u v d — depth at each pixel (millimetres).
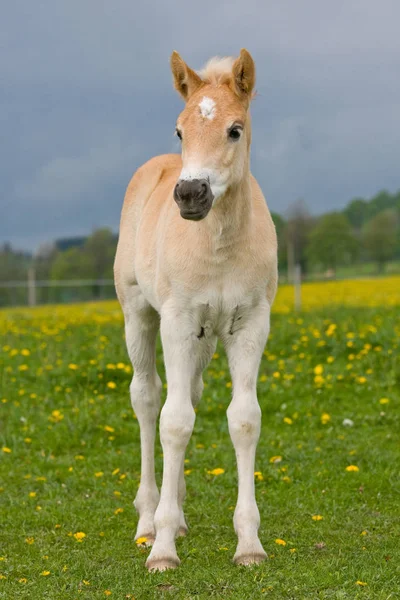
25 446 8859
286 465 7758
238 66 5305
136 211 6754
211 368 11602
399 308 17469
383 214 71750
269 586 4734
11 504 6945
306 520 6273
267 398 10203
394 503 6637
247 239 5375
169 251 5477
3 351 13469
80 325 17531
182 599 4676
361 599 4531
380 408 9586
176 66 5547
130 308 6617
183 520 6117
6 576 5242
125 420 9703
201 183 4910
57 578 5141
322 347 12445
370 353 11844
